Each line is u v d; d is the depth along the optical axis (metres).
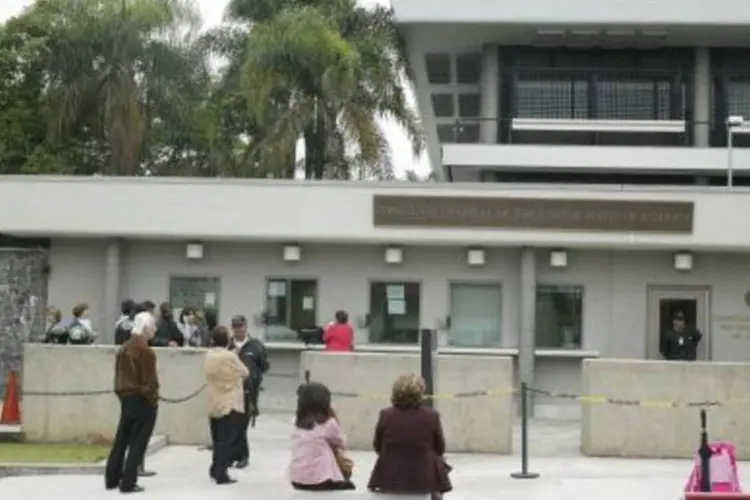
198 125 37.31
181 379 17.17
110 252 23.27
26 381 17.16
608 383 16.73
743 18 26.59
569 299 23.33
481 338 23.30
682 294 23.20
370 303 23.45
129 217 22.84
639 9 26.75
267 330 23.50
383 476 9.89
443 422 16.88
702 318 23.16
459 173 29.22
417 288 23.42
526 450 14.81
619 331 23.17
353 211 22.62
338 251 23.53
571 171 28.17
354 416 17.05
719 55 28.92
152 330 13.04
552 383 23.12
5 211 22.86
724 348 23.09
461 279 23.31
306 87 36.41
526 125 28.41
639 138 28.45
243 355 14.80
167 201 22.83
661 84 28.75
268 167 35.91
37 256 23.58
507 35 28.14
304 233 22.70
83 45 35.19
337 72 35.53
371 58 37.50
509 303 23.25
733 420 16.56
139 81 36.22
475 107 34.06
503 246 23.05
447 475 10.31
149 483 13.55
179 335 19.78
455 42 28.88
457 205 22.45
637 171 27.83
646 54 28.95
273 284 23.62
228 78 39.38
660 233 22.36
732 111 28.73
